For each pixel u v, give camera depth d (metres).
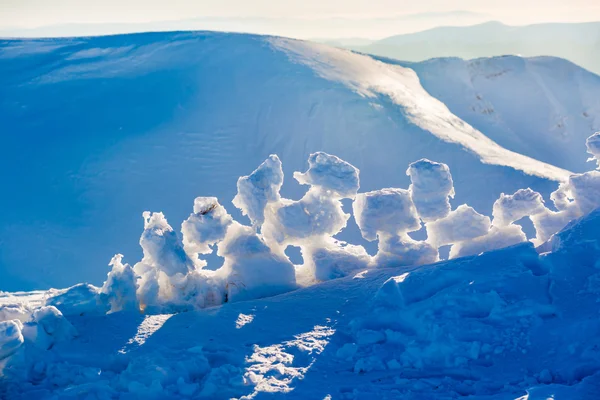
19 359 5.95
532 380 5.03
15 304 6.93
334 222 9.55
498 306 6.05
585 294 6.10
